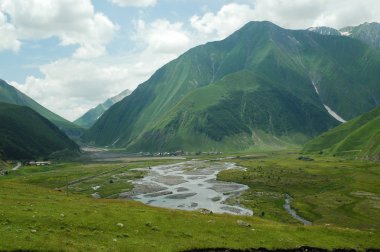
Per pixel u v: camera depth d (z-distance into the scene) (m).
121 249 40.84
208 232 52.59
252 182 188.12
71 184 197.88
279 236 54.69
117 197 156.38
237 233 53.75
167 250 42.62
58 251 38.03
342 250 53.22
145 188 178.50
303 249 51.50
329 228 61.94
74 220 48.59
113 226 48.78
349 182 170.25
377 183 164.50
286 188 168.62
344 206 122.12
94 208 58.53
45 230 44.03
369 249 54.84
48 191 81.81
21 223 45.19
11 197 62.47
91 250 39.31
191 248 44.88
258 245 49.56
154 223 52.81
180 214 63.12
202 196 152.88
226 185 183.88
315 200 133.50
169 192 165.38
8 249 36.56
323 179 186.75
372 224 98.50
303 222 104.31
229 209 123.44
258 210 120.81
